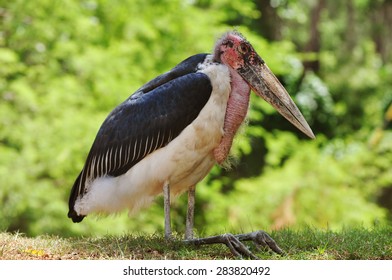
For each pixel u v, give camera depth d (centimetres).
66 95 1502
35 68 1570
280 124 2247
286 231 841
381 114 2478
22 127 1494
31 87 1585
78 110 1529
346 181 1797
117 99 1526
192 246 738
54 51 1580
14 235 816
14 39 1600
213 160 781
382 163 1936
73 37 1622
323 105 2430
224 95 754
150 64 1619
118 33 1661
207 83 746
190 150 750
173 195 798
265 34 2359
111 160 770
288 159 1923
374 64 2677
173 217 1559
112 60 1534
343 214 1681
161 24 1662
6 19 1602
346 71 2597
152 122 753
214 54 780
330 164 1773
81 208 793
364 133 2272
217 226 1625
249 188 1725
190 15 1695
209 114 747
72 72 1625
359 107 2512
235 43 775
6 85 1541
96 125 1476
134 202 776
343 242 766
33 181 1492
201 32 1678
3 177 1454
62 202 1490
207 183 1762
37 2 1584
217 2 1795
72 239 809
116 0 1648
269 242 726
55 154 1467
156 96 757
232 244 711
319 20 2491
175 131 749
